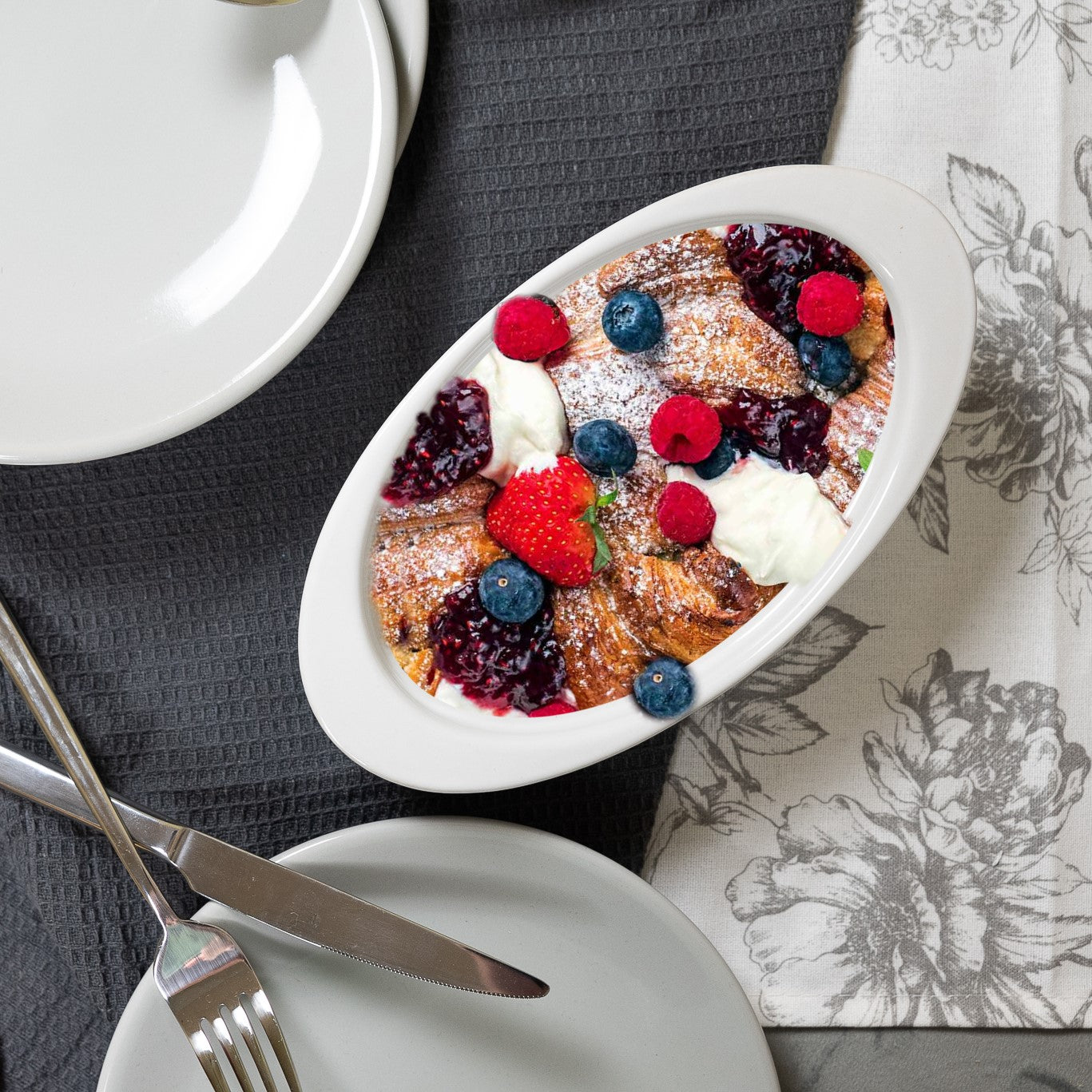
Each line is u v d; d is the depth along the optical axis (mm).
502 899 756
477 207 768
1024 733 786
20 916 782
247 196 754
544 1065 762
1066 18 773
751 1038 751
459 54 764
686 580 748
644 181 765
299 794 775
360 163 739
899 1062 785
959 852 785
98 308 757
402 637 743
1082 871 786
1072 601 785
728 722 787
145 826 751
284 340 740
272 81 749
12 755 757
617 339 738
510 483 742
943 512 785
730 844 786
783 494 743
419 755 740
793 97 762
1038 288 781
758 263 737
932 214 725
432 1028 762
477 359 739
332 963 758
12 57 751
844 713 786
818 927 786
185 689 777
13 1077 781
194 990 743
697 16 762
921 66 773
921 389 734
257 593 778
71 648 777
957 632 786
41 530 777
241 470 776
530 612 743
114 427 750
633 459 743
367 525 738
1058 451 784
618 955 757
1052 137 776
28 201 756
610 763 775
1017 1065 785
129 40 751
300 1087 757
